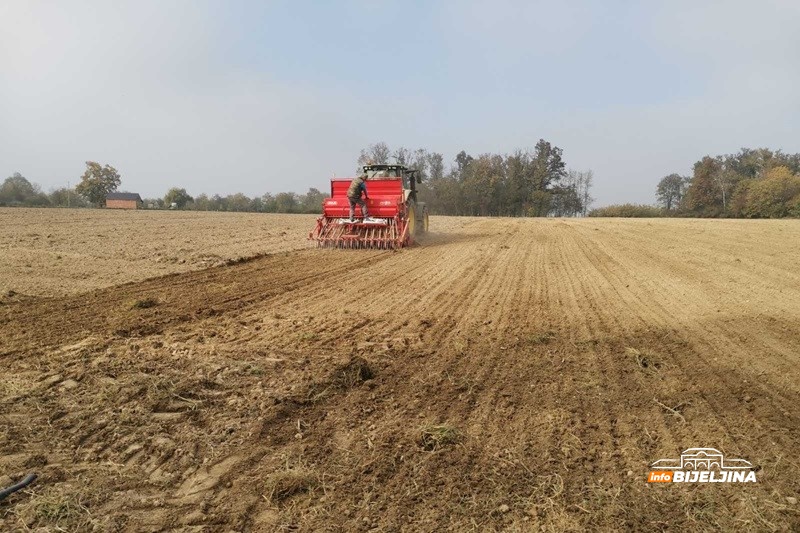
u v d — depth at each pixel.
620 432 4.23
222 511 3.32
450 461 3.84
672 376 5.37
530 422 4.42
